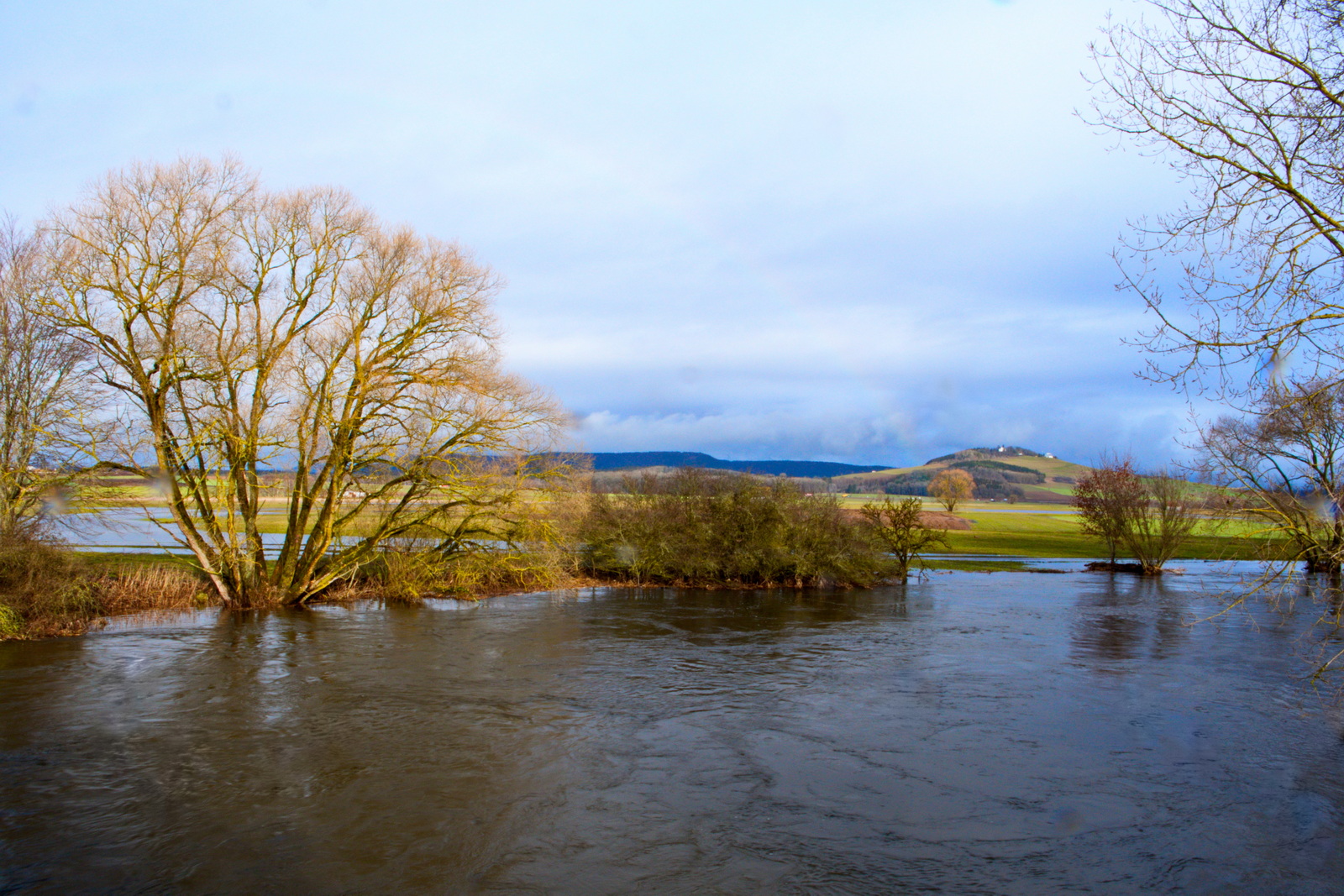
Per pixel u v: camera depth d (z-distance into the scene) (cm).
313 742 1441
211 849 1005
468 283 3041
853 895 905
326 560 3438
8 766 1300
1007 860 999
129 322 2578
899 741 1478
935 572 5353
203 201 2658
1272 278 887
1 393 2600
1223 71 864
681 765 1340
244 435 2858
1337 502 1073
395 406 2975
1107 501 5512
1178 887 936
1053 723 1608
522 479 3394
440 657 2230
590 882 930
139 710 1633
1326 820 1130
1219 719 1645
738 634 2703
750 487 4459
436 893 897
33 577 2541
